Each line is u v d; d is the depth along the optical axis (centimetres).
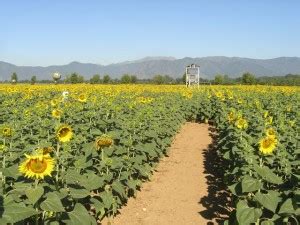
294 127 1088
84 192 532
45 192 471
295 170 707
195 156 1296
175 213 789
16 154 645
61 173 555
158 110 1437
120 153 824
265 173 575
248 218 559
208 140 1597
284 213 546
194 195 897
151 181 991
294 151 780
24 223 481
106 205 667
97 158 746
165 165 1164
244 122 903
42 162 439
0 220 392
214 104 2141
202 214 786
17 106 1614
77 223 505
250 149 681
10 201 422
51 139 809
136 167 855
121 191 704
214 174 1075
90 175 600
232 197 821
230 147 952
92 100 1595
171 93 2917
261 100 2131
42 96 2364
